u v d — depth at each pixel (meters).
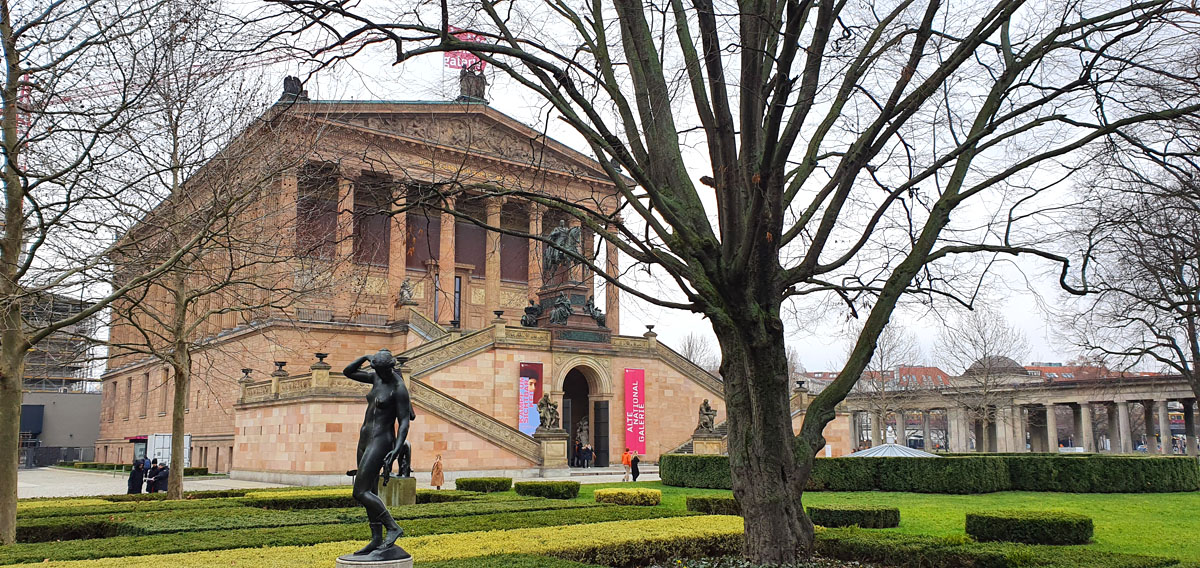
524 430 48.69
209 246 19.81
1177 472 30.95
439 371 46.66
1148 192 16.20
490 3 12.70
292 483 38.94
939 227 12.71
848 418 57.62
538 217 22.72
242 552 12.91
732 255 11.69
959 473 29.75
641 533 14.91
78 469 72.19
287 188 22.59
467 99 14.43
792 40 9.98
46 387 96.19
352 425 38.75
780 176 10.69
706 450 47.66
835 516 19.28
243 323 56.75
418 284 62.06
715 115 11.38
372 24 10.81
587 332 52.41
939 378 89.62
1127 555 12.73
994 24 11.16
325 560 12.09
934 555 13.36
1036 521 16.31
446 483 38.97
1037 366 102.62
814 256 12.11
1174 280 23.02
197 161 18.66
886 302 12.70
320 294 26.44
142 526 16.61
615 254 34.75
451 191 13.30
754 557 12.02
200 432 60.84
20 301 16.02
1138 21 11.85
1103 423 108.25
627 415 52.81
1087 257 12.91
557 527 15.96
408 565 10.77
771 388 11.89
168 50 16.50
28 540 17.48
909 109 11.45
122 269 19.86
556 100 12.18
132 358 78.88
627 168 11.45
